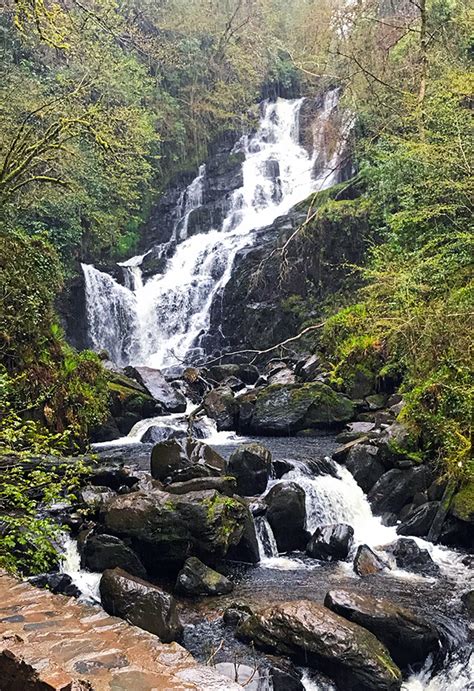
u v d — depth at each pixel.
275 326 21.45
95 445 13.48
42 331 11.75
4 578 3.54
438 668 6.29
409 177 14.35
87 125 12.49
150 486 9.05
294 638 5.99
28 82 18.03
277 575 8.12
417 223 13.15
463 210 12.70
